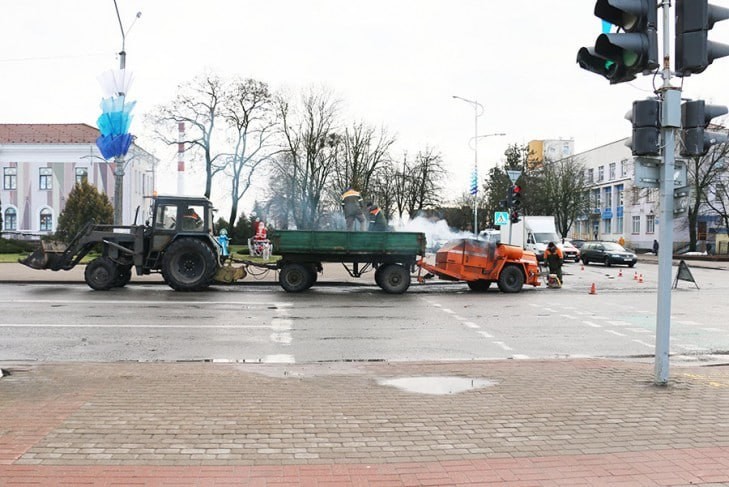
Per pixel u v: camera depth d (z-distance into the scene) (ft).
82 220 157.99
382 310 50.08
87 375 24.64
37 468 14.02
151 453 15.14
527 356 32.37
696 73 22.85
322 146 175.73
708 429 17.72
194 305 51.37
